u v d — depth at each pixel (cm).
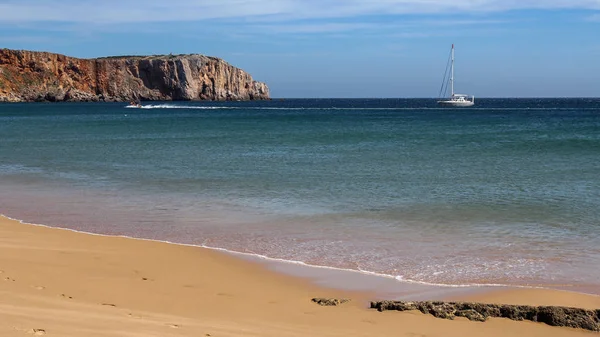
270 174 2669
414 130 6159
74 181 2497
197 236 1520
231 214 1797
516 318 933
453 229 1591
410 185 2328
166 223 1675
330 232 1559
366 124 7575
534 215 1761
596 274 1191
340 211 1833
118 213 1819
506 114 11456
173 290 1044
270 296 1036
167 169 2883
